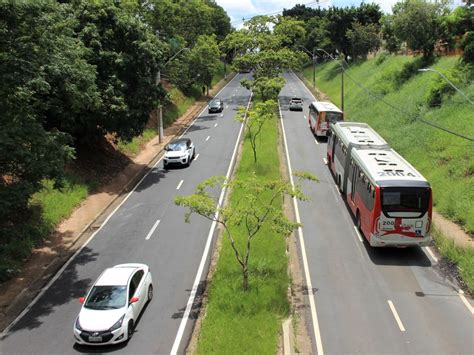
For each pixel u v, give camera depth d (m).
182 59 61.53
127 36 32.22
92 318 14.77
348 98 60.66
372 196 20.72
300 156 38.59
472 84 34.81
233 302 16.22
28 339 15.44
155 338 15.12
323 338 14.94
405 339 14.85
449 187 26.92
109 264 20.94
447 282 18.75
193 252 21.70
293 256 21.12
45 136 20.48
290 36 74.44
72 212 27.05
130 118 32.25
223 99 72.94
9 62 19.03
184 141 37.88
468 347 14.38
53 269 20.72
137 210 27.55
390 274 19.41
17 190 19.83
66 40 22.50
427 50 47.00
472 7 44.09
